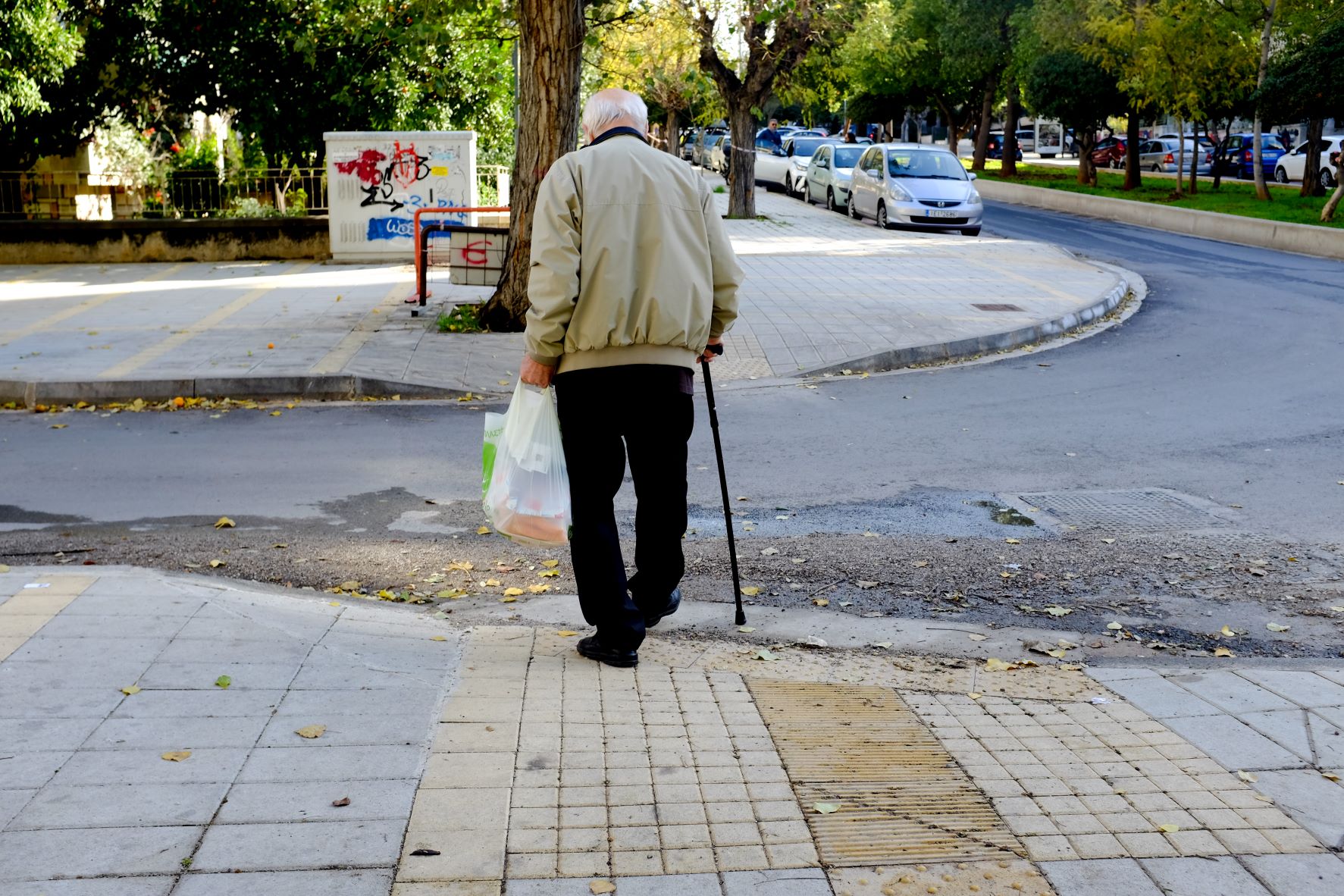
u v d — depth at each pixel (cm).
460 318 1231
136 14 1855
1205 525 622
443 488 693
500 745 340
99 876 265
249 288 1530
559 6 1130
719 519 635
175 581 479
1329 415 874
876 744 355
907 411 915
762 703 388
